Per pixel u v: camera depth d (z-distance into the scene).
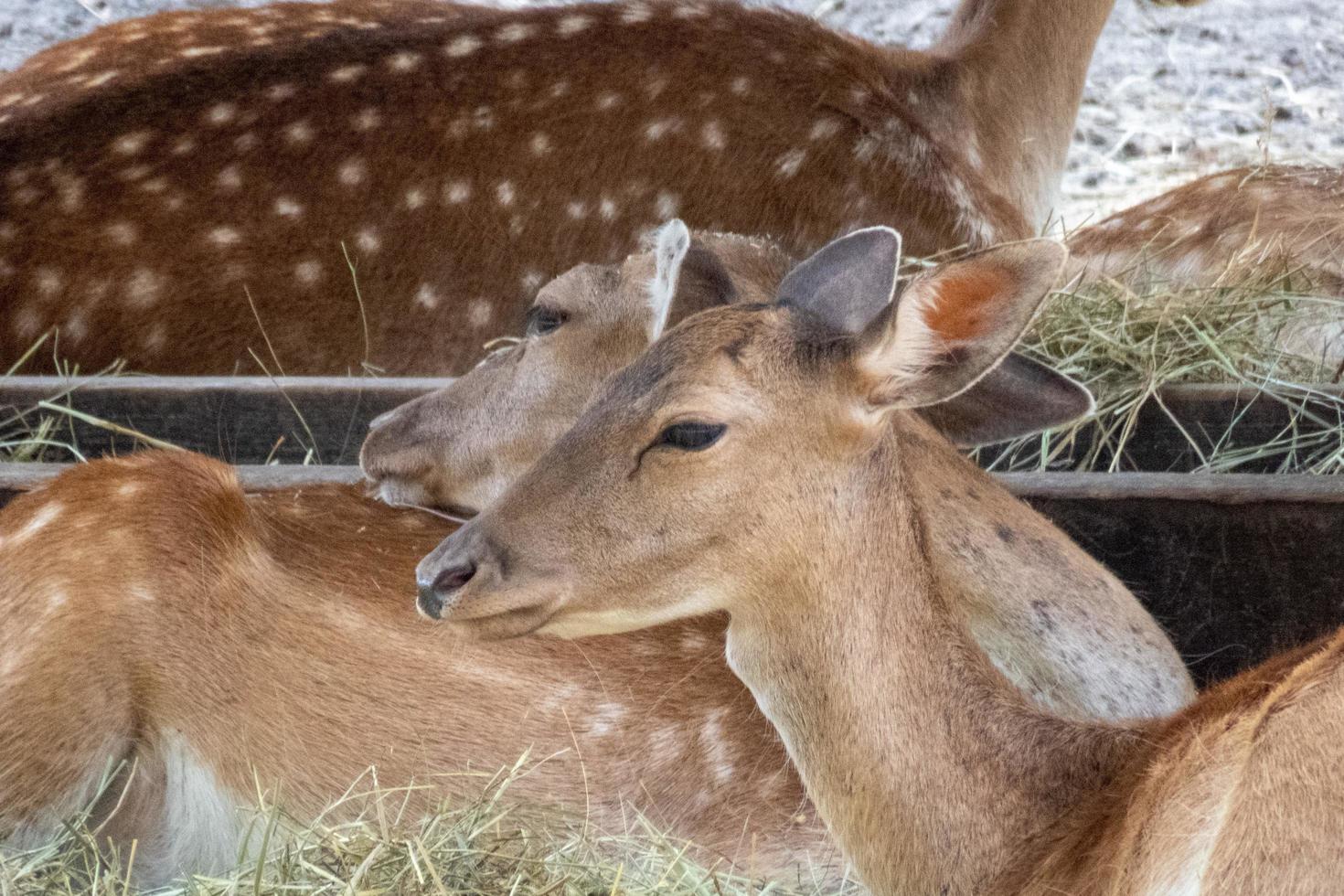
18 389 9.32
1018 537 6.92
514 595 5.54
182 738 7.13
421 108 11.15
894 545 5.66
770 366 5.50
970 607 6.70
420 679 7.05
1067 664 6.75
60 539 7.16
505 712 6.98
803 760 5.79
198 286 10.62
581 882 6.44
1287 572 7.59
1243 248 11.52
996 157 12.70
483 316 11.02
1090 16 13.22
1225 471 8.91
